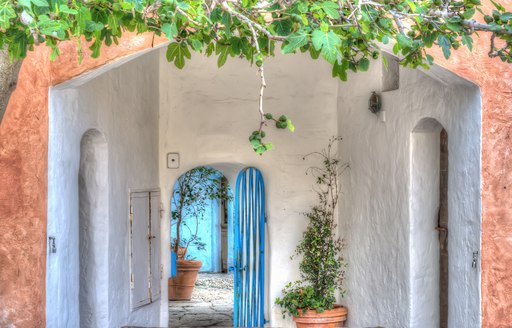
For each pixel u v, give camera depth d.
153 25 4.50
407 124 8.30
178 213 15.88
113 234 8.97
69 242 7.10
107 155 8.70
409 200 8.26
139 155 10.05
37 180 6.30
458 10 4.58
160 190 11.01
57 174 6.75
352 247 10.30
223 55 4.76
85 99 7.73
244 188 11.23
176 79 11.11
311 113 11.13
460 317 6.93
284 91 11.16
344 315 10.46
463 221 6.88
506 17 4.50
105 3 4.11
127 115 9.52
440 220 8.17
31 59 6.20
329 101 11.09
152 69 10.67
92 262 8.71
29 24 3.38
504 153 6.55
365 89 9.78
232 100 11.19
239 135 11.21
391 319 8.80
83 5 3.78
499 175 6.57
